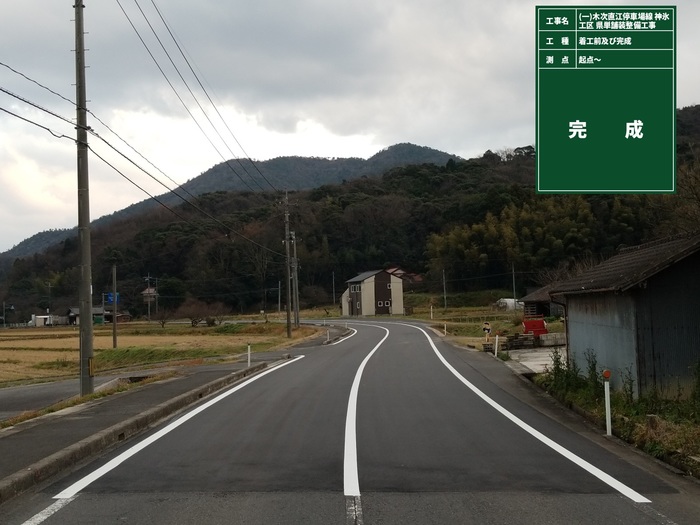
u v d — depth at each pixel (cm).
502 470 668
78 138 1548
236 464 693
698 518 509
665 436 763
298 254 9669
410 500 554
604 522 497
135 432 908
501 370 1862
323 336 4312
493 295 7650
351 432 888
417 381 1590
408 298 8556
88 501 554
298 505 539
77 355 4116
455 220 8900
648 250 1233
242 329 6172
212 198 9088
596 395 1075
